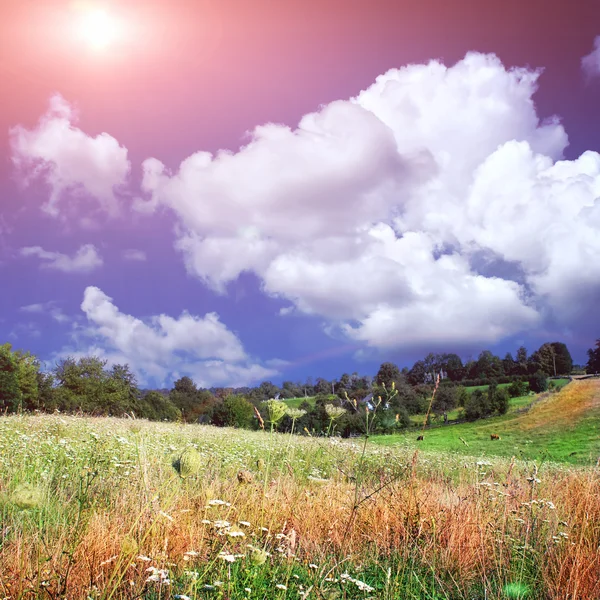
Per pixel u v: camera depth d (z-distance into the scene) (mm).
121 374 53312
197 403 80938
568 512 5547
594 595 3645
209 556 3559
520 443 30391
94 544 3621
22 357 41344
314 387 89625
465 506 5516
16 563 3107
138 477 5762
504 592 3891
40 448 7770
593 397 59469
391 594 3631
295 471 9219
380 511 5457
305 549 4352
